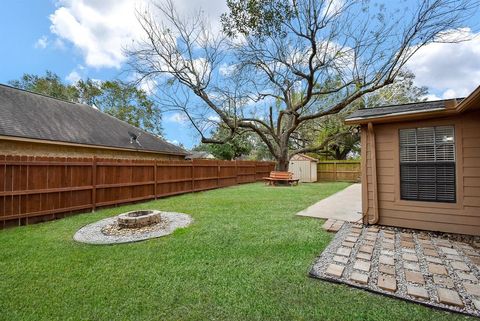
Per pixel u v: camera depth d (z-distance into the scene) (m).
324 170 18.08
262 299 2.30
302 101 11.95
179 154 15.66
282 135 14.10
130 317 2.08
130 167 7.69
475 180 3.95
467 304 2.16
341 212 5.84
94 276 2.77
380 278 2.62
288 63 10.76
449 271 2.76
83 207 6.31
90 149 10.10
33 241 4.02
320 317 2.05
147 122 24.69
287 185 13.45
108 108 23.56
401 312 2.09
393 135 4.64
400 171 4.58
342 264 2.97
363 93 10.63
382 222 4.70
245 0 8.85
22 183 5.18
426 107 4.38
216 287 2.52
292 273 2.78
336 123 14.84
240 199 8.19
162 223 5.06
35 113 9.45
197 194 9.91
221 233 4.28
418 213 4.38
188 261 3.15
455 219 4.07
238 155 24.16
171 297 2.35
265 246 3.62
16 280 2.69
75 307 2.21
